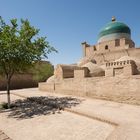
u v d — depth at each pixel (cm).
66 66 2308
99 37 3478
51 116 944
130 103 1119
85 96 1504
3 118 987
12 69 1302
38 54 1298
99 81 1360
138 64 2000
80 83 1570
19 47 1198
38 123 832
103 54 3011
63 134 656
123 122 701
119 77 1201
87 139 592
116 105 1092
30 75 3441
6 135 699
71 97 1534
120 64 1667
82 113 912
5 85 2973
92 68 2186
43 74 3228
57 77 2317
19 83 3225
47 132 693
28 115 1012
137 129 603
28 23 1252
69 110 1016
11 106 1295
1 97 1856
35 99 1505
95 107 1047
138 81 1073
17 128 784
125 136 539
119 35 3186
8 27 1170
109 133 631
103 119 773
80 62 3066
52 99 1466
